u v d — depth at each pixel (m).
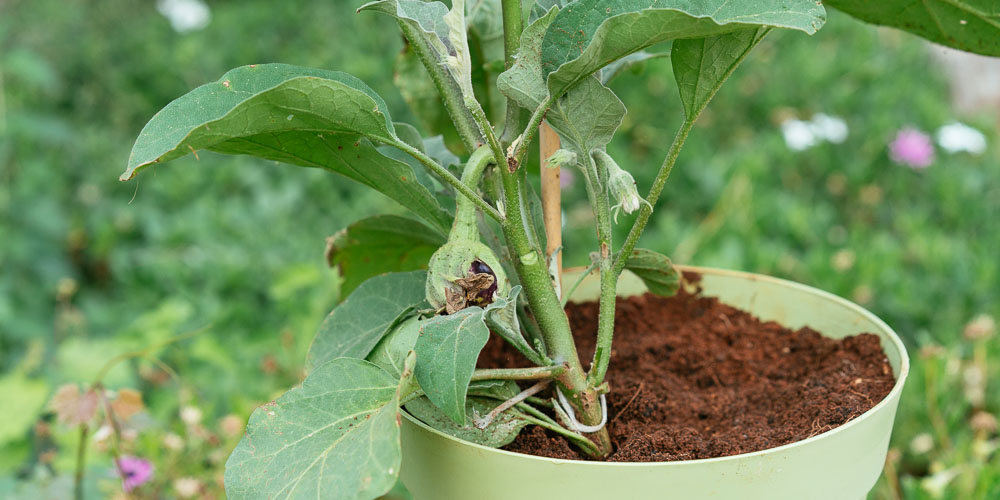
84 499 1.50
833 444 1.03
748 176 2.62
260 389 1.93
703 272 1.30
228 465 1.02
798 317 1.26
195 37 3.92
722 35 1.02
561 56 1.04
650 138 3.11
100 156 3.40
